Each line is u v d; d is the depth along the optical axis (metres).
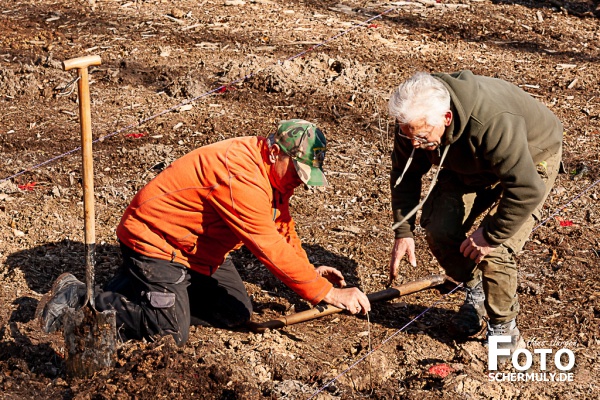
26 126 7.62
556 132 4.44
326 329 4.91
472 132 3.96
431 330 4.95
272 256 4.16
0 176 6.67
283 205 4.33
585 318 5.05
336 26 10.26
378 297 5.16
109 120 7.75
